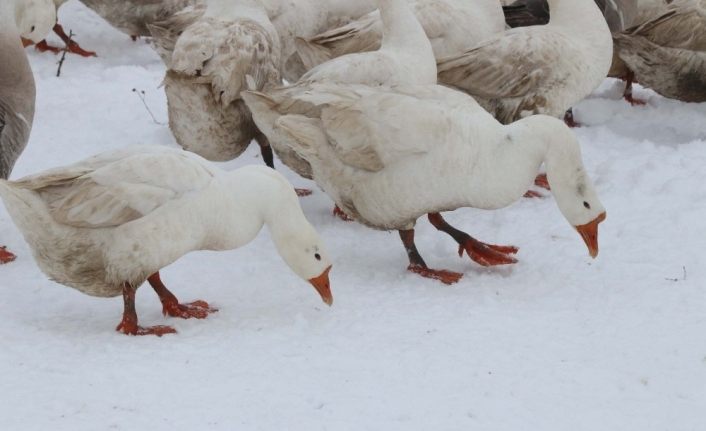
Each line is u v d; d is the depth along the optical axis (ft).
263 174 22.13
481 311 22.48
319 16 33.76
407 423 17.79
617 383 19.21
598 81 30.68
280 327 21.79
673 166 30.48
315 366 19.86
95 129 34.94
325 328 21.74
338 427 17.62
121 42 44.70
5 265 25.44
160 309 23.17
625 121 36.06
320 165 25.14
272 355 20.35
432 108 23.89
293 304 23.21
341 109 24.48
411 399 18.60
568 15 30.63
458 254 26.32
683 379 19.34
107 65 41.75
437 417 17.99
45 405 18.21
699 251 25.27
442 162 23.71
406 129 23.81
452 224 28.22
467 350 20.53
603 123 35.91
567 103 30.55
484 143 23.57
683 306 22.44
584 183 23.40
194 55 27.76
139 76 40.24
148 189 20.93
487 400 18.58
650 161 30.78
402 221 24.82
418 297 23.49
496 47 29.94
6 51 26.32
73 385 18.95
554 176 23.44
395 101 24.14
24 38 38.78
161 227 21.02
